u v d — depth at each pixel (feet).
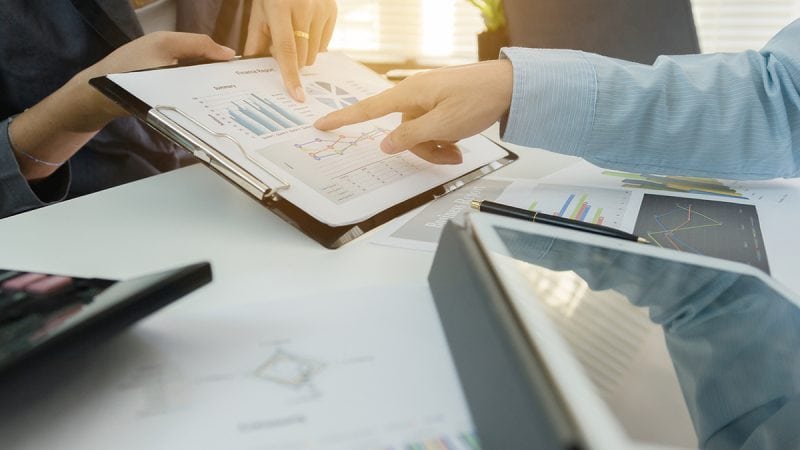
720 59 1.72
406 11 5.19
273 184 1.32
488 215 0.94
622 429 0.50
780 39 1.73
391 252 1.27
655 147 1.63
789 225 1.39
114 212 1.50
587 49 2.83
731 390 0.61
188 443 0.62
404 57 5.34
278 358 0.77
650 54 2.91
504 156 1.95
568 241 0.88
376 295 0.94
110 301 0.71
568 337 0.62
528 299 0.69
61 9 2.52
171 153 2.89
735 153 1.62
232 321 0.86
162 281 0.76
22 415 0.66
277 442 0.62
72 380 0.72
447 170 1.70
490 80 1.57
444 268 0.90
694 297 0.80
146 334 0.82
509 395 0.57
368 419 0.66
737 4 5.49
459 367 0.73
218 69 1.73
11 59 2.48
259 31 2.16
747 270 0.91
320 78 1.98
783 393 0.63
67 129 1.95
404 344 0.80
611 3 2.83
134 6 2.93
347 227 1.33
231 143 1.40
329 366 0.75
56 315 0.69
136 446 0.62
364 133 1.74
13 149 1.93
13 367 0.59
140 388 0.71
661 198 1.59
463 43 5.30
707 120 1.60
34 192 2.02
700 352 0.66
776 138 1.60
